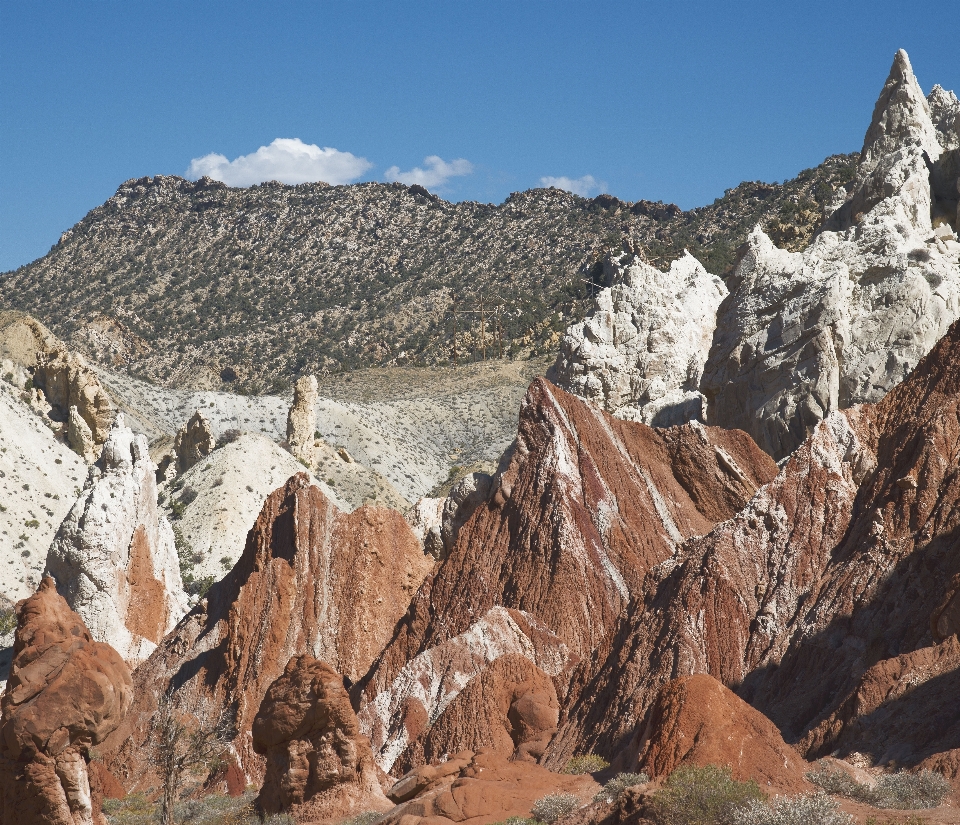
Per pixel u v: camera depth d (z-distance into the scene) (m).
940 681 36.59
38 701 32.38
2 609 132.62
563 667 55.34
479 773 38.25
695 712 34.25
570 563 59.75
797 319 74.62
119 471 87.81
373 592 66.94
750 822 29.20
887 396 57.19
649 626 50.16
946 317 72.44
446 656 55.84
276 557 68.75
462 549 62.97
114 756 58.16
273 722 42.06
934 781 31.12
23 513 152.62
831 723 37.91
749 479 65.12
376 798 40.97
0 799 32.44
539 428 65.38
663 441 66.19
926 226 82.38
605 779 36.50
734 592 50.31
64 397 185.88
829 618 46.62
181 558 146.00
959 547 45.16
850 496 52.97
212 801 48.69
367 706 55.06
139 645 83.06
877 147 89.88
